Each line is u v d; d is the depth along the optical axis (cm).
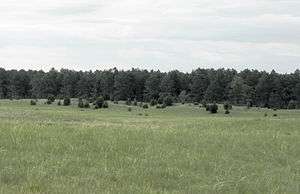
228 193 1023
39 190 919
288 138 1969
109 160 1284
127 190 973
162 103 11244
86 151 1377
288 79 14088
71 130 1714
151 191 981
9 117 3341
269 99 13988
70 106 9600
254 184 1120
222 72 15125
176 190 1031
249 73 15475
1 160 1166
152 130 1945
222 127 2445
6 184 955
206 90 14550
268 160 1538
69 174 1090
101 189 968
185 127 2423
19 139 1430
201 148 1608
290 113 10138
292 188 1111
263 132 2184
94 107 9512
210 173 1240
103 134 1673
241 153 1594
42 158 1231
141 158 1348
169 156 1409
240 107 11881
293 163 1523
